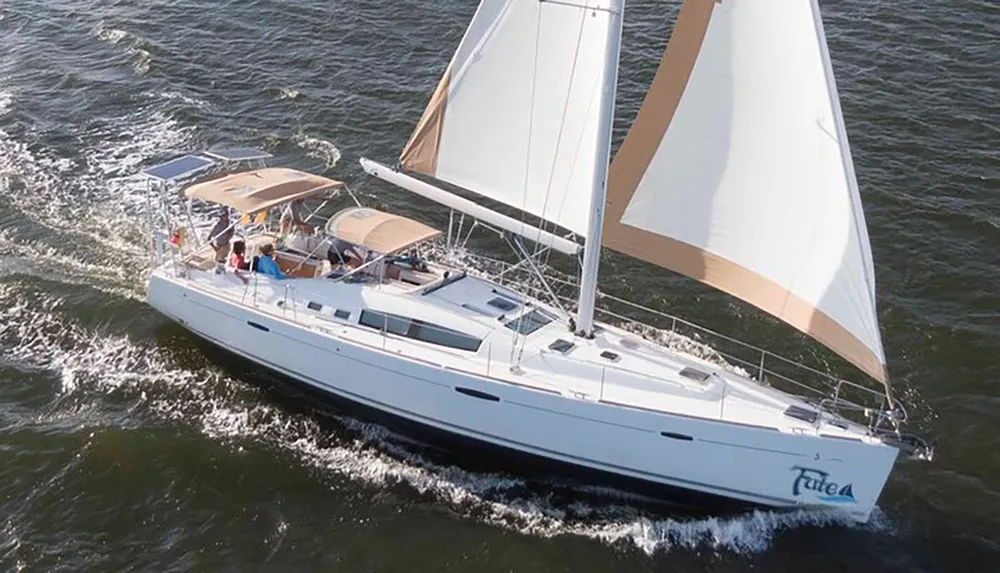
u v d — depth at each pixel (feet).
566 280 86.79
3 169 101.24
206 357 76.89
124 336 79.20
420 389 65.92
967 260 88.43
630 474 63.31
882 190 97.25
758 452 60.08
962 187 97.86
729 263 59.88
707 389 63.21
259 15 135.23
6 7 139.64
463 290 71.20
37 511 63.16
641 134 60.03
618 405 61.16
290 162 104.06
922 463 68.23
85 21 135.23
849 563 59.93
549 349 65.77
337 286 71.67
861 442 58.59
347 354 67.72
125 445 68.18
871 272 55.01
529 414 63.26
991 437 70.33
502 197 68.18
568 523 62.75
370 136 108.99
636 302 84.58
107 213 94.99
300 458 67.62
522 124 65.36
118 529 62.13
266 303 72.02
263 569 59.41
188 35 130.62
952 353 78.18
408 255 75.61
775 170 56.54
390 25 132.26
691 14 56.29
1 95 115.85
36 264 87.10
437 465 67.31
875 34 125.70
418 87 118.21
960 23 127.85
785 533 61.82
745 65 55.52
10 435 68.64
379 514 63.36
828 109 53.72
